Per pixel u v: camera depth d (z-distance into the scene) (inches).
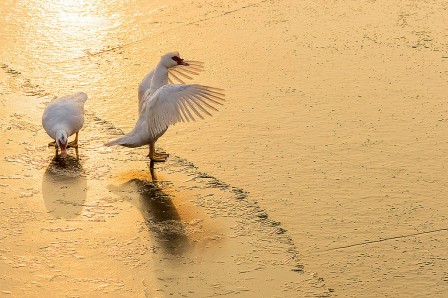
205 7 596.4
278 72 485.4
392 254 312.8
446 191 357.4
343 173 372.8
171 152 394.6
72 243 318.7
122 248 316.2
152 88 387.5
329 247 318.0
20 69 484.7
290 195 355.3
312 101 446.6
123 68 490.6
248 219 337.4
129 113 434.9
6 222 331.9
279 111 434.6
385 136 406.9
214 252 314.5
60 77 475.8
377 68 490.6
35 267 302.4
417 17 572.4
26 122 419.2
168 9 590.6
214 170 377.4
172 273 300.5
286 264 307.1
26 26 551.8
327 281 296.7
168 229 330.0
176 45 525.7
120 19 569.0
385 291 290.7
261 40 534.0
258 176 371.2
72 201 350.3
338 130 413.4
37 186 361.7
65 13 578.6
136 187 362.9
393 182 364.8
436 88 462.6
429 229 329.1
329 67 492.4
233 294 288.7
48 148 396.2
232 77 477.7
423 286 293.4
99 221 335.0
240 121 423.5
